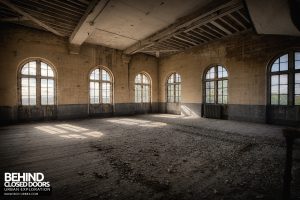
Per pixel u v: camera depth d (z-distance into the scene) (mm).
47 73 9008
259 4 4656
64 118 9453
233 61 9086
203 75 10680
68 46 9438
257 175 2920
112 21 7391
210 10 6062
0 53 7613
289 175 1916
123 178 2809
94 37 9367
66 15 6895
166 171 3068
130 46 10883
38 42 8555
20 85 8258
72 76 9672
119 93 11656
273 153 4000
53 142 4914
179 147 4445
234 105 9117
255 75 8266
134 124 8070
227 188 2520
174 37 9594
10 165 3309
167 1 5902
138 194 2359
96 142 4918
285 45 7312
